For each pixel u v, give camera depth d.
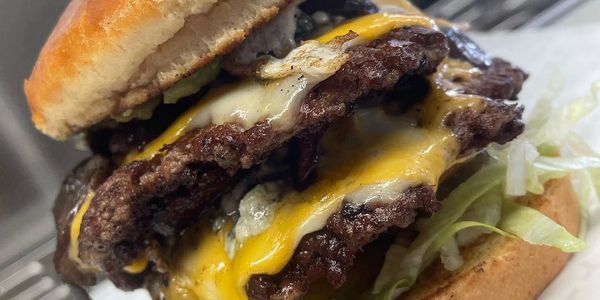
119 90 0.20
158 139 0.21
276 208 0.20
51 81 0.20
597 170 0.23
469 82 0.22
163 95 0.21
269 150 0.19
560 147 0.24
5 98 0.43
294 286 0.19
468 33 0.47
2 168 0.43
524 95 0.34
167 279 0.22
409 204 0.19
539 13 0.49
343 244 0.19
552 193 0.22
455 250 0.21
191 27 0.19
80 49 0.19
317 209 0.19
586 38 0.38
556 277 0.22
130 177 0.20
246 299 0.20
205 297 0.21
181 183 0.19
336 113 0.18
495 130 0.20
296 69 0.19
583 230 0.24
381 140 0.20
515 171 0.22
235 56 0.20
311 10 0.22
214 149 0.19
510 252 0.21
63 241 0.24
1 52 0.42
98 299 0.32
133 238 0.21
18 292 0.39
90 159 0.24
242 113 0.19
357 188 0.19
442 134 0.20
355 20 0.21
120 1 0.19
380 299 0.20
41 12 0.43
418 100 0.21
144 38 0.19
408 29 0.20
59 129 0.22
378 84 0.18
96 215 0.20
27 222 0.44
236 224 0.21
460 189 0.22
